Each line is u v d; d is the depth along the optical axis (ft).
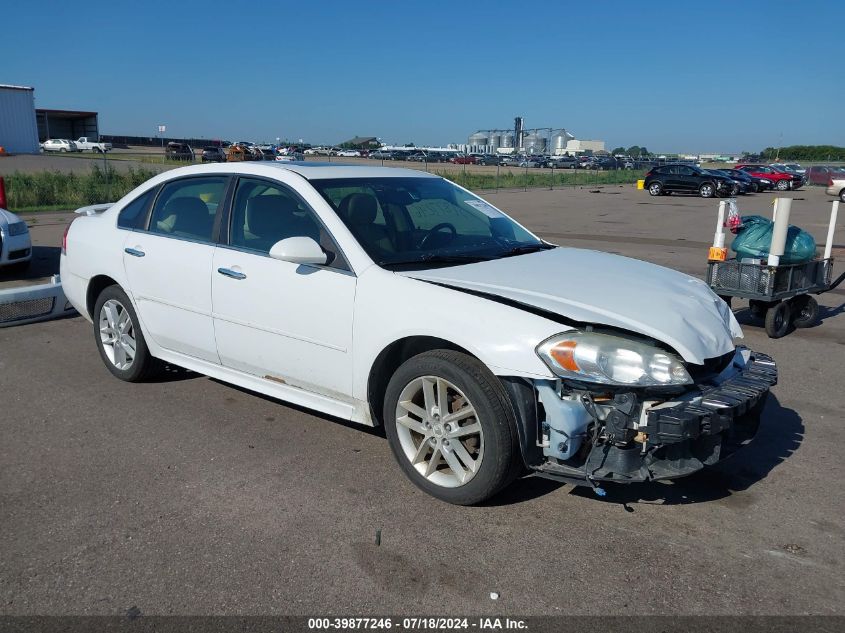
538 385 10.37
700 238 49.96
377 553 10.07
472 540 10.43
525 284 11.64
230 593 9.16
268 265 13.41
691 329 10.85
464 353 11.12
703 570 9.78
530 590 9.28
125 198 17.29
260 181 14.17
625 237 50.37
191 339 15.14
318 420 15.03
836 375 18.92
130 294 16.26
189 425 14.66
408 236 13.30
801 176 131.23
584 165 238.89
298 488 11.98
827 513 11.41
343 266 12.47
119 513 11.11
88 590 9.20
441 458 11.75
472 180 131.23
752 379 11.23
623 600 9.10
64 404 15.81
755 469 12.99
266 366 13.83
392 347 11.91
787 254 22.27
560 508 11.43
